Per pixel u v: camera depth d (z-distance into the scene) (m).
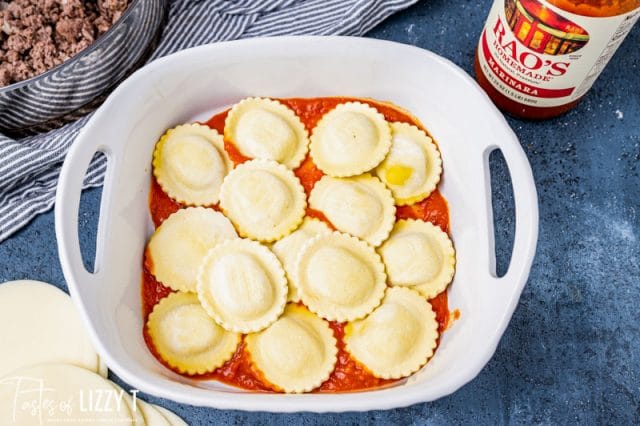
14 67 0.62
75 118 0.66
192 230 0.60
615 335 0.63
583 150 0.66
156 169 0.61
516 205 0.56
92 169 0.65
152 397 0.61
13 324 0.62
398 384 0.57
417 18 0.69
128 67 0.65
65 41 0.62
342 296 0.57
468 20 0.69
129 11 0.60
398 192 0.61
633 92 0.67
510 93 0.63
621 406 0.62
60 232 0.53
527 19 0.56
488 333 0.54
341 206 0.59
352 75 0.61
